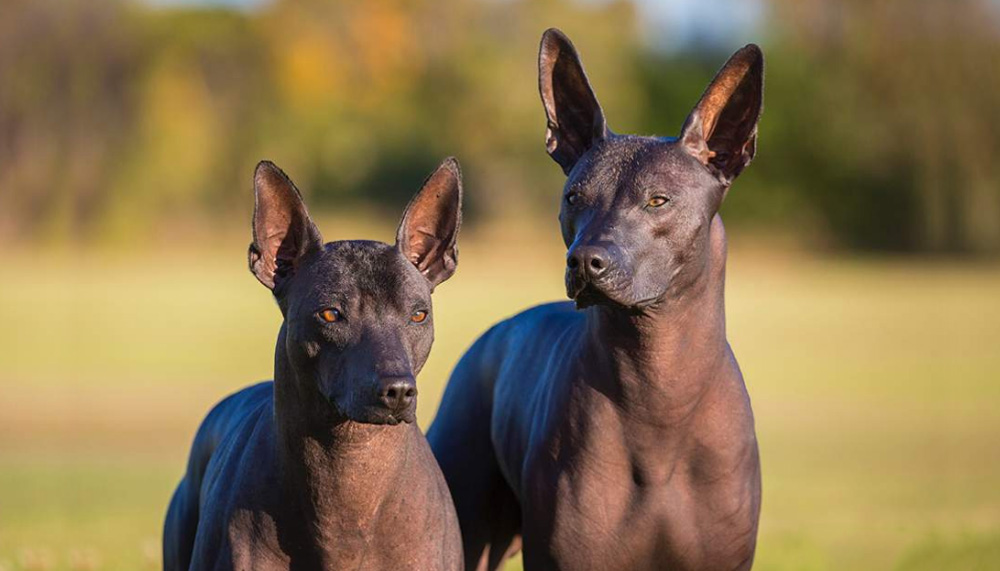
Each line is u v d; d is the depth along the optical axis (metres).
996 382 28.11
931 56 61.41
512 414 8.05
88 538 12.16
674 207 6.88
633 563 7.37
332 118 67.75
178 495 7.94
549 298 41.84
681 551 7.34
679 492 7.30
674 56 68.69
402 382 5.98
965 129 61.47
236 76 66.38
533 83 70.00
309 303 6.36
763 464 18.38
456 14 70.31
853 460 18.67
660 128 67.56
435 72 70.38
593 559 7.36
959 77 61.06
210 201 65.06
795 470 17.80
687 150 7.13
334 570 6.65
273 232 6.73
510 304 39.72
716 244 7.20
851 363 31.33
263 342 34.25
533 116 69.94
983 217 62.03
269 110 66.31
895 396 25.92
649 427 7.21
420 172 69.62
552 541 7.42
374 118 68.88
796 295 47.72
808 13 64.62
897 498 15.40
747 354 32.94
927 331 38.12
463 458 8.57
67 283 50.94
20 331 37.22
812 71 64.75
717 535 7.35
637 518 7.30
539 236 67.69
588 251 6.57
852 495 15.69
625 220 6.82
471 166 69.81
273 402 6.75
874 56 62.47
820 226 66.38
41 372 28.72
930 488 16.12
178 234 63.81
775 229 66.75
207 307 43.72
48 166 62.62
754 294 47.78
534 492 7.52
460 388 8.76
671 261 6.89
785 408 24.33
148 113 63.25
